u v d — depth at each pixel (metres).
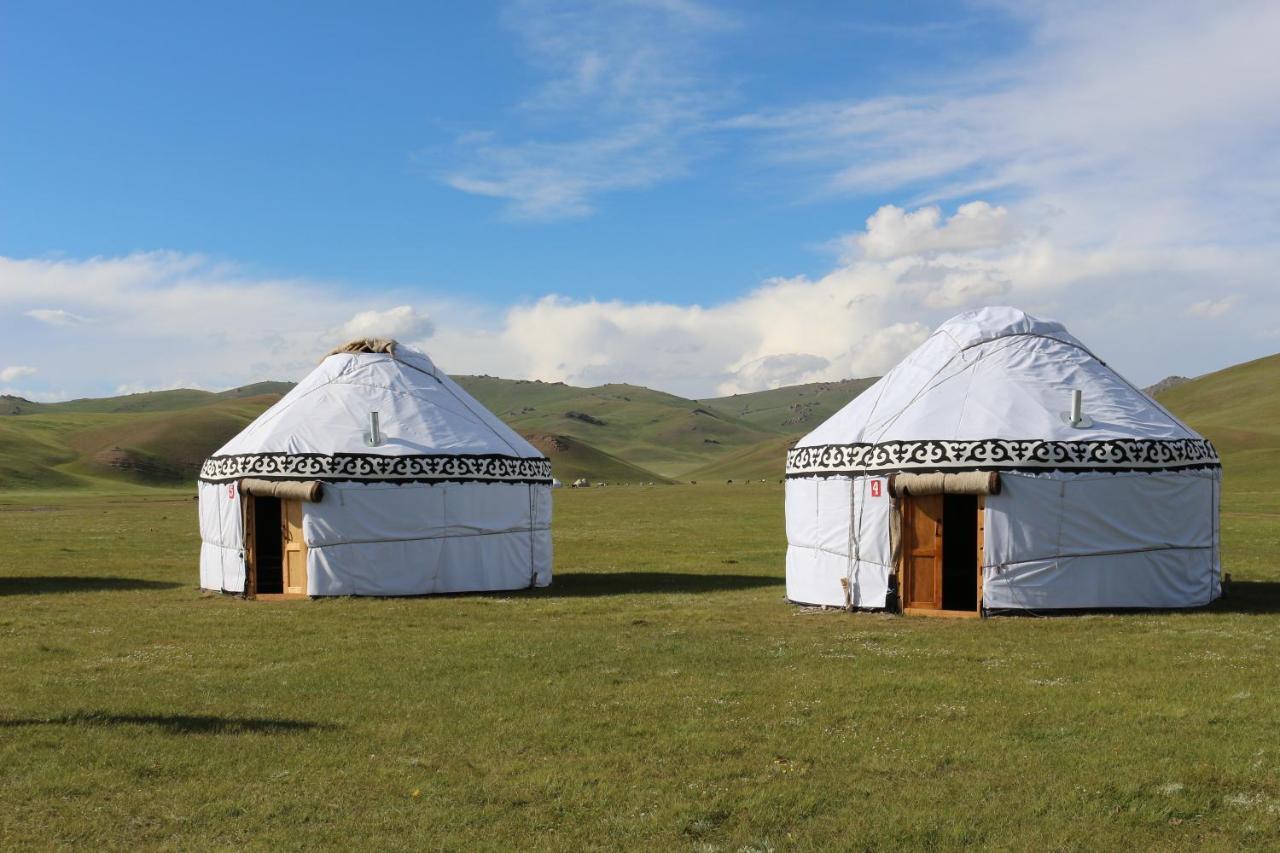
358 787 7.50
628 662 11.98
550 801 7.18
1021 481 15.12
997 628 13.98
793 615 16.00
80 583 22.11
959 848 6.27
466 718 9.40
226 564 19.39
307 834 6.61
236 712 9.70
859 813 6.82
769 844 6.36
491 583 19.55
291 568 18.81
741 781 7.50
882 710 9.37
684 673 11.30
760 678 10.95
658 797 7.21
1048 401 16.03
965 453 15.27
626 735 8.76
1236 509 43.12
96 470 112.31
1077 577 15.23
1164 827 6.49
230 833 6.64
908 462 15.64
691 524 43.31
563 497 74.81
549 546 21.05
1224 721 8.67
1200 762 7.59
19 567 26.12
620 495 76.44
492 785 7.52
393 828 6.72
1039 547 15.16
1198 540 15.88
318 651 13.02
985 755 7.91
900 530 15.78
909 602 15.79
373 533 18.55
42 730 8.96
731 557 28.11
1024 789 7.17
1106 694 9.72
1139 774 7.35
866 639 13.37
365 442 18.83
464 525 19.20
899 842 6.36
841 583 16.50
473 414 20.66
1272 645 12.12
